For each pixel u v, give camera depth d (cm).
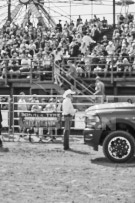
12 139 1975
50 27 3603
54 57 2623
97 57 2581
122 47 2662
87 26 3181
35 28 3344
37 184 1102
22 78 2639
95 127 1427
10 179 1157
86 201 946
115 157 1402
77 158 1496
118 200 955
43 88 2494
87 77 2562
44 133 1952
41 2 3978
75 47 2789
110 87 2623
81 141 1930
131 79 2544
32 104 1992
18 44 3025
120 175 1217
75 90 2378
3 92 2742
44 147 1747
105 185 1093
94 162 1420
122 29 3069
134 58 2598
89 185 1093
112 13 3497
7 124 2005
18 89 2698
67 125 1684
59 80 2492
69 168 1312
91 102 2166
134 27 2953
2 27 3600
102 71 2555
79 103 2022
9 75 2667
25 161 1427
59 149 1697
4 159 1461
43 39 2983
